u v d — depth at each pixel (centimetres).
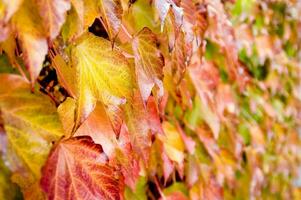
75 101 77
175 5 90
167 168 104
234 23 164
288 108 211
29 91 68
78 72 78
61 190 70
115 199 75
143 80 87
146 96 87
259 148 169
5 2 63
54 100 75
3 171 66
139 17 96
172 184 115
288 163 213
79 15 73
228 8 160
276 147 201
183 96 111
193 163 120
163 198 106
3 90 66
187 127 121
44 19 67
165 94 101
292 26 211
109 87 80
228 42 136
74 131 75
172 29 91
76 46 78
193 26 99
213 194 125
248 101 168
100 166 74
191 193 119
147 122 89
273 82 192
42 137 68
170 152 107
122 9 80
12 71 71
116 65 80
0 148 64
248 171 166
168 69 99
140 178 104
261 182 176
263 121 180
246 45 166
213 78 127
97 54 79
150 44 89
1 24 63
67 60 77
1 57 70
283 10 203
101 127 81
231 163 138
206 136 124
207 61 128
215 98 137
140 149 89
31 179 68
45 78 79
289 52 215
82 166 73
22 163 66
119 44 86
